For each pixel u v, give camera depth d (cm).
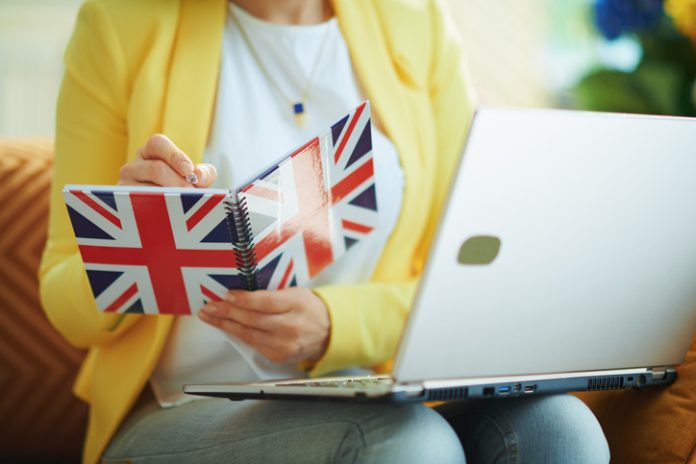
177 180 91
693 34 185
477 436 90
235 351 109
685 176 80
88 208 87
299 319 101
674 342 90
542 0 183
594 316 82
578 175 75
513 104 169
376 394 74
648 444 94
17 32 248
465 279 73
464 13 173
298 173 89
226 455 91
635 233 80
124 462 103
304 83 115
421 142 121
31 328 133
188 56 111
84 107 110
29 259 133
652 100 191
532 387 82
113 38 109
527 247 75
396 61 121
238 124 111
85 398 119
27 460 136
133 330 109
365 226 106
